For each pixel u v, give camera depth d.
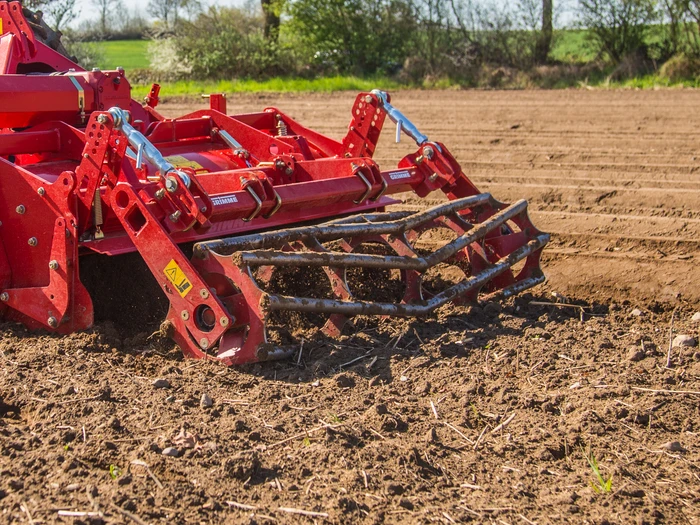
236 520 3.28
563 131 13.84
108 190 4.97
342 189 5.91
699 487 3.66
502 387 4.61
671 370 4.89
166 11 34.91
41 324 5.26
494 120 15.55
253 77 29.33
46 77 5.83
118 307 5.68
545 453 3.91
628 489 3.59
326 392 4.49
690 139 12.54
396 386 4.62
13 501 3.31
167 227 4.83
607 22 25.91
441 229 7.87
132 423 4.03
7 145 5.44
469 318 5.73
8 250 5.27
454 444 3.99
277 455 3.79
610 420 4.24
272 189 5.32
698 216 8.30
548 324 5.63
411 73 26.77
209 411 4.20
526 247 6.20
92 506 3.29
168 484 3.47
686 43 25.27
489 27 27.12
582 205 8.92
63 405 4.18
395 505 3.45
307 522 3.29
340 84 25.52
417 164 6.57
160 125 6.78
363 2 28.75
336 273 5.38
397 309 5.29
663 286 6.45
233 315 4.79
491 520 3.36
